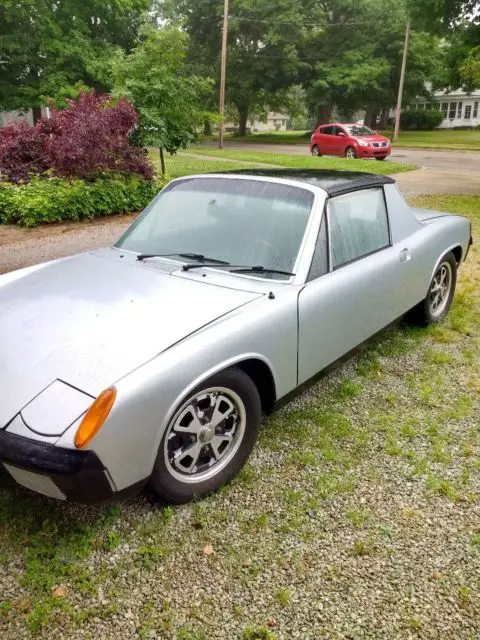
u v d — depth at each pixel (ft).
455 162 72.54
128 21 104.12
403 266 12.98
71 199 32.63
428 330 15.52
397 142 120.26
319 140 80.23
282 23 142.41
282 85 156.66
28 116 114.73
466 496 8.96
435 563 7.65
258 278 9.94
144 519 8.37
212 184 12.03
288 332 9.45
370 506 8.74
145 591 7.18
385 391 12.31
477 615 6.87
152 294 9.32
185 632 6.61
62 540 7.90
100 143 34.22
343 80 140.26
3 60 91.91
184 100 41.68
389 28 141.38
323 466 9.70
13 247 26.43
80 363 7.61
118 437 7.05
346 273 11.00
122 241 12.14
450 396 12.11
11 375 7.66
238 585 7.29
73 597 7.06
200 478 8.68
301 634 6.61
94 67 89.97
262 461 9.81
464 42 44.42
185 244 11.06
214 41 154.81
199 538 8.04
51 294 9.67
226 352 8.24
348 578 7.40
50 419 6.98
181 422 8.27
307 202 10.71
